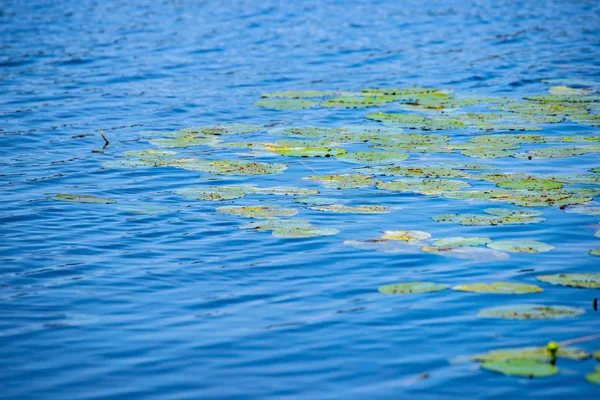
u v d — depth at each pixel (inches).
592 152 465.7
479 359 233.8
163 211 376.5
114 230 352.5
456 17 1034.7
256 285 293.7
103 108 603.5
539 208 369.4
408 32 935.0
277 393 219.1
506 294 277.6
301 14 1067.9
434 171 430.9
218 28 965.8
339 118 563.8
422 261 310.8
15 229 353.1
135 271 307.6
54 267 311.3
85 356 241.4
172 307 276.2
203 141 502.0
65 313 271.4
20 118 570.9
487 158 459.5
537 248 318.7
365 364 233.8
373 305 273.9
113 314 270.7
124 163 457.7
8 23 982.4
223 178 428.1
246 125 543.5
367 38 900.0
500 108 583.5
